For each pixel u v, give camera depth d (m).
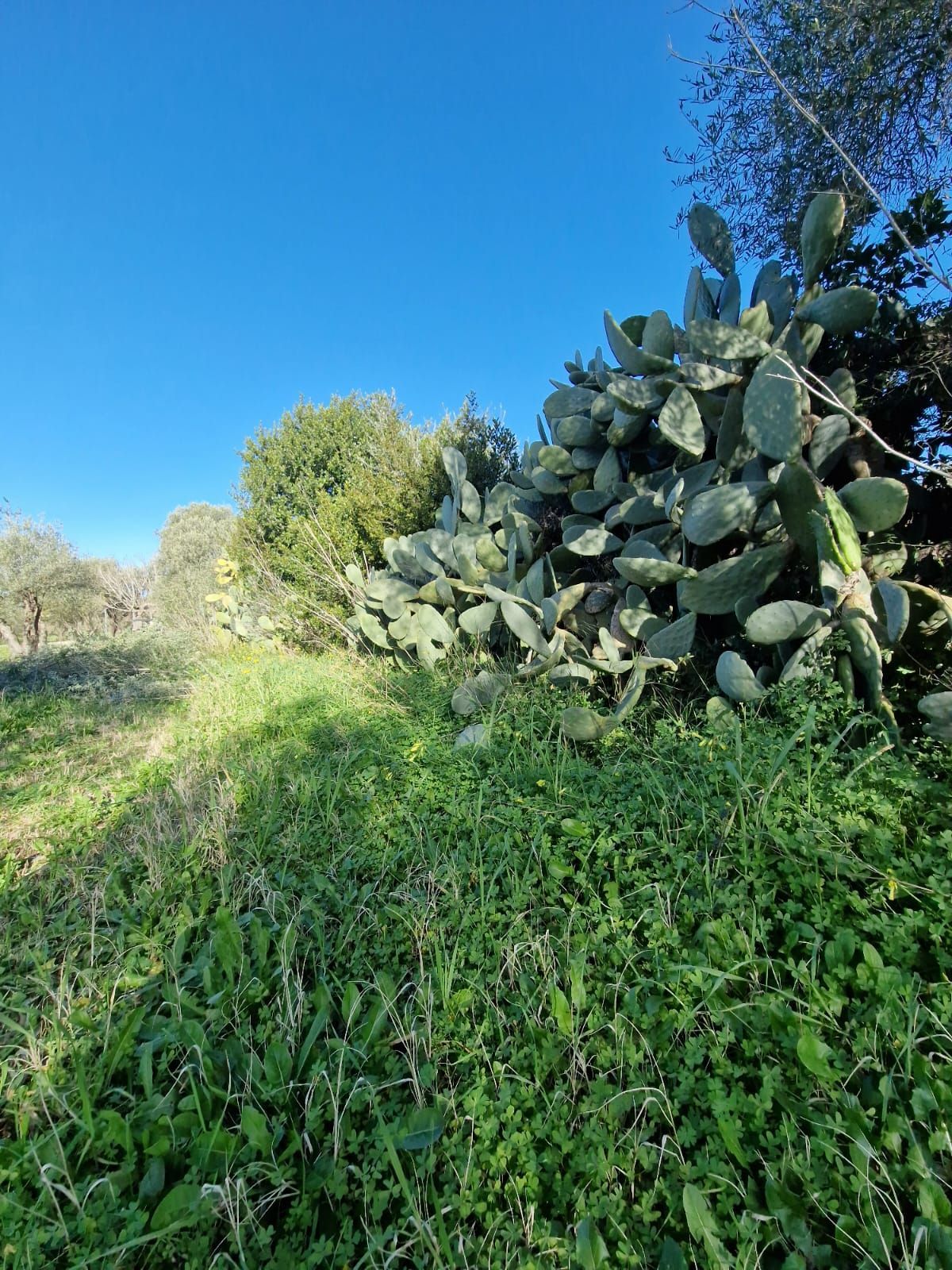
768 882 1.55
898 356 2.60
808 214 2.31
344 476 8.98
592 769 2.29
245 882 2.04
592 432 3.44
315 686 4.43
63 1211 1.09
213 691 5.01
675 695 2.82
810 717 1.81
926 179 2.46
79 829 2.68
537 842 1.90
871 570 2.37
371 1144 1.19
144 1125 1.24
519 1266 0.98
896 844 1.54
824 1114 1.07
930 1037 1.13
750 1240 0.94
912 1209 0.97
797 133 2.53
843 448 2.52
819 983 1.31
